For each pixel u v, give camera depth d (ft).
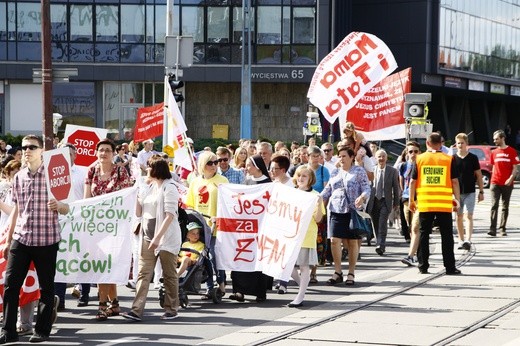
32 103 188.14
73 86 189.06
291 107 195.62
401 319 39.86
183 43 73.15
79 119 189.26
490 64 238.27
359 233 50.29
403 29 214.90
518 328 37.40
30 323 38.34
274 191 45.29
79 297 46.44
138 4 187.83
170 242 40.93
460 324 38.40
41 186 36.60
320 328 38.11
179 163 58.95
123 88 190.19
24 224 36.37
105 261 41.47
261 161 47.52
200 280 44.70
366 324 38.88
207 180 48.24
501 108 265.34
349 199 50.52
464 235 72.43
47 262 36.60
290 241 43.91
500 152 77.05
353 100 63.21
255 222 45.91
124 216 41.68
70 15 187.32
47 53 71.67
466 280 51.11
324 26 189.67
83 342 36.09
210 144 169.89
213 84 196.13
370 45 63.10
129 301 46.60
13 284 36.19
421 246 53.93
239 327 39.01
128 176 43.78
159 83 190.39
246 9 184.65
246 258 46.03
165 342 35.83
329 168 64.13
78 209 41.47
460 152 65.51
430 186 53.21
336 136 175.22
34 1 185.78
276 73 189.78
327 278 53.93
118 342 35.96
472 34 229.04
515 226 86.94
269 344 34.96
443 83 219.00
